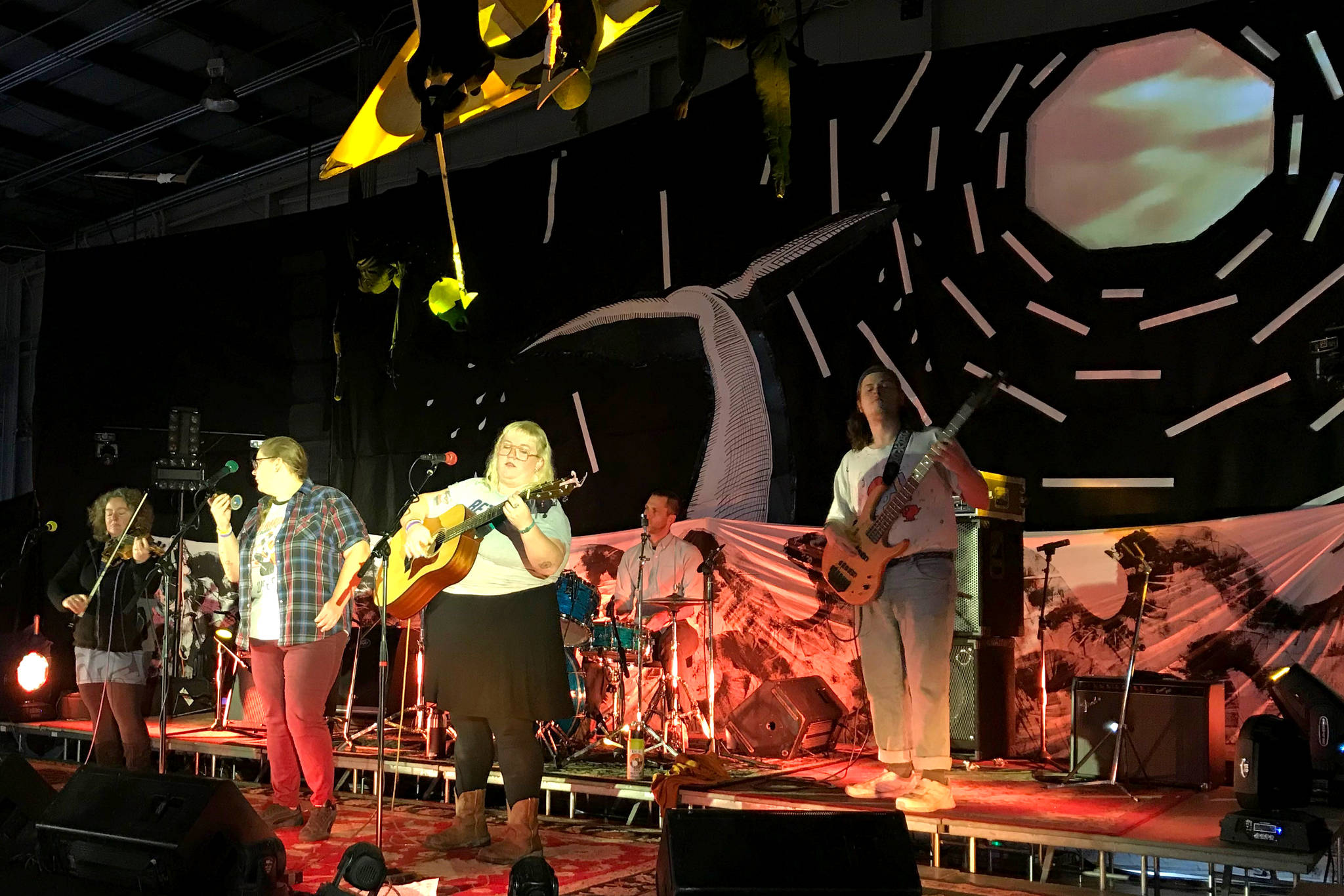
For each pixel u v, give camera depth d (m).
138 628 5.48
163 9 9.03
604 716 6.11
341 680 6.84
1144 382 5.60
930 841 4.88
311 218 8.55
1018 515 5.67
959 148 6.14
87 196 12.88
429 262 7.95
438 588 3.79
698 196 6.88
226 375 8.71
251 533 4.47
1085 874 4.56
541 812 5.61
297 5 8.98
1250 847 3.52
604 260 7.21
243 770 6.73
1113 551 5.60
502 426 7.49
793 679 5.82
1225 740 4.98
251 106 10.67
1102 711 5.01
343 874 2.77
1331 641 5.09
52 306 9.34
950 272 6.09
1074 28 6.84
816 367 6.42
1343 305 5.19
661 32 8.35
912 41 7.34
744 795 4.36
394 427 7.95
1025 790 4.68
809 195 6.50
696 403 6.80
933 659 4.04
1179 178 5.63
